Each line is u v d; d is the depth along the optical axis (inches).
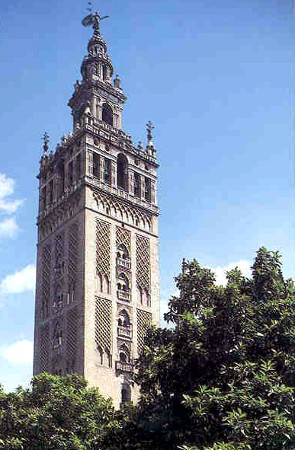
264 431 1245.1
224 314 1539.1
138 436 1600.6
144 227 3624.5
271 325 1491.1
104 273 3272.6
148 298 3462.1
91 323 3090.6
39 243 3718.0
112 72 4050.2
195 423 1424.7
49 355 3292.3
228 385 1393.9
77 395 2241.6
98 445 1820.9
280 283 1632.6
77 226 3353.8
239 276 1702.8
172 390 1588.3
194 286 1744.6
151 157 3846.0
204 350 1498.5
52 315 3368.6
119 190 3540.8
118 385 3070.9
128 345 3225.9
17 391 2261.3
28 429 2090.3
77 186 3437.5
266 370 1371.8
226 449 1218.6
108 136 3619.6
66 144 3676.2
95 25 4131.4
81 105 3882.9
